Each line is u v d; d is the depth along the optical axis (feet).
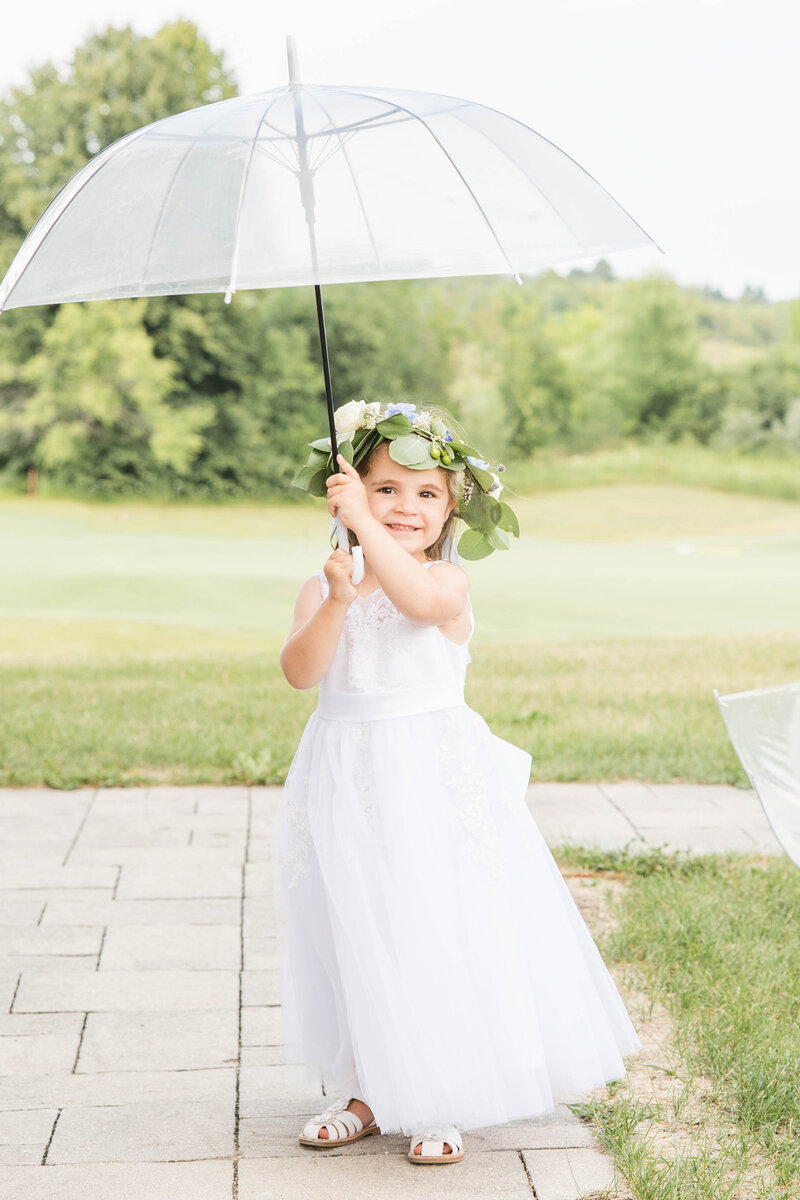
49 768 19.76
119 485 80.89
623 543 63.98
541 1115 9.01
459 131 8.29
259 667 31.42
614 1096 9.33
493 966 8.16
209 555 60.34
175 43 85.25
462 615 8.87
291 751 20.97
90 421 80.94
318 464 8.86
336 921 8.20
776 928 12.59
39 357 79.51
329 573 8.23
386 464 8.75
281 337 85.56
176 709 25.00
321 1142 8.63
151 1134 8.84
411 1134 8.61
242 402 84.74
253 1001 11.23
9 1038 10.40
